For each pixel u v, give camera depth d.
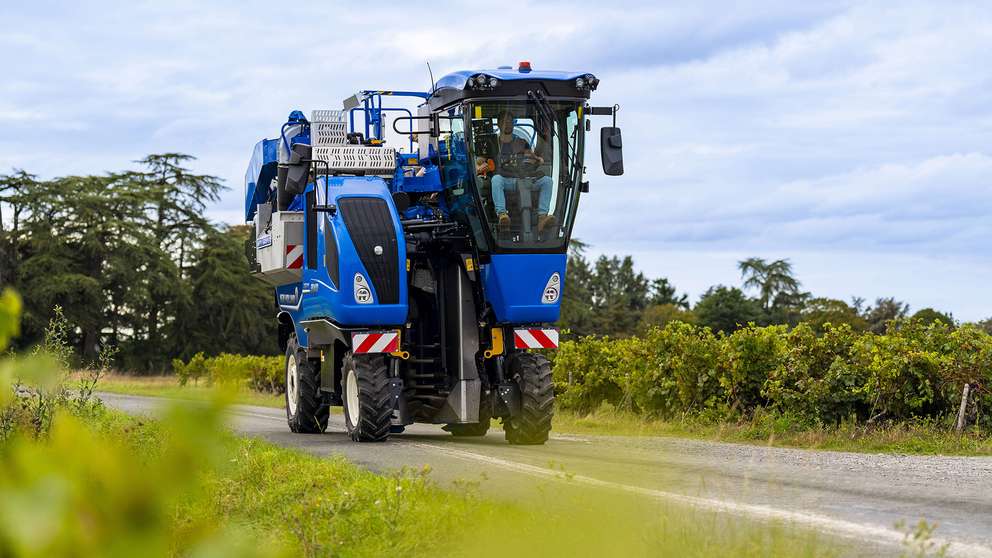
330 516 6.77
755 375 17.89
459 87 14.37
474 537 5.93
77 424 1.02
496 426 19.12
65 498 0.96
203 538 1.13
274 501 7.61
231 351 77.69
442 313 14.63
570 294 89.62
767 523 6.36
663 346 19.92
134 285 72.19
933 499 7.84
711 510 6.71
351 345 14.36
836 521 6.75
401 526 6.32
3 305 1.48
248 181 19.17
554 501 6.49
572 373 23.36
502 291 14.26
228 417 1.09
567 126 14.52
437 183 15.22
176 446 1.07
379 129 16.48
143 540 0.99
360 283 13.95
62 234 72.69
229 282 77.06
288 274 16.42
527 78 14.30
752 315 83.50
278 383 36.53
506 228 14.31
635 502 5.96
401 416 14.14
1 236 69.88
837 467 10.21
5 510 0.94
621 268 126.56
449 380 14.51
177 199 80.56
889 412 16.08
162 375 73.69
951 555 5.71
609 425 19.03
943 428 15.25
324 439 14.75
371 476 8.88
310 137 16.03
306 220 15.46
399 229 14.16
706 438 16.12
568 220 14.57
